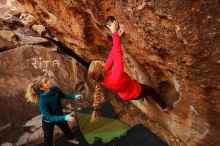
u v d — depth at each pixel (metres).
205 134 3.91
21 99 5.75
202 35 2.60
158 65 3.66
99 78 3.37
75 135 5.17
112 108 5.63
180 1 2.49
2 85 5.77
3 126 5.51
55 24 5.04
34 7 5.01
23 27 6.61
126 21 3.29
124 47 3.97
